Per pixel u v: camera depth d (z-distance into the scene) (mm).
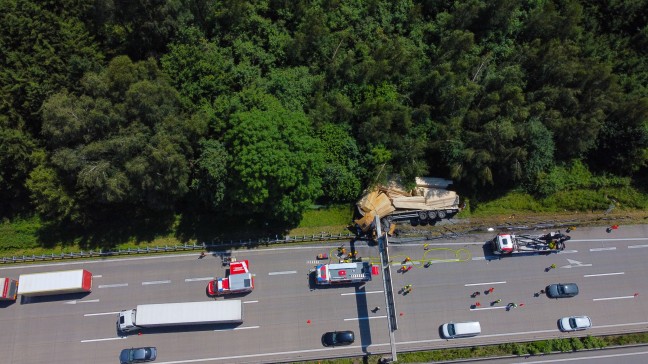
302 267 65688
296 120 59375
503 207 71688
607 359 62781
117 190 55719
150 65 59844
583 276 67938
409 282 65875
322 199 68688
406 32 73500
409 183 68188
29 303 62250
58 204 59250
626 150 70375
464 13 69688
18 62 58656
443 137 66500
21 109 60406
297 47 66375
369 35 70750
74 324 61719
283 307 63469
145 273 64562
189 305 59094
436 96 68062
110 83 57000
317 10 68000
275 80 63719
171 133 57219
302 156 58219
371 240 67625
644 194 73312
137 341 61000
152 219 67188
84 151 55188
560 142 69688
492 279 66812
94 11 62219
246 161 55375
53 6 62344
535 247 67312
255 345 61531
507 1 69188
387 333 62875
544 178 70938
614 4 75062
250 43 66438
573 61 69562
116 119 56219
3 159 58812
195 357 60719
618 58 74812
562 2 74188
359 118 66188
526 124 65750
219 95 62531
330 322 63000
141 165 54812
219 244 66000
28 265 64312
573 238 70000
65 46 59938
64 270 64125
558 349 62469
